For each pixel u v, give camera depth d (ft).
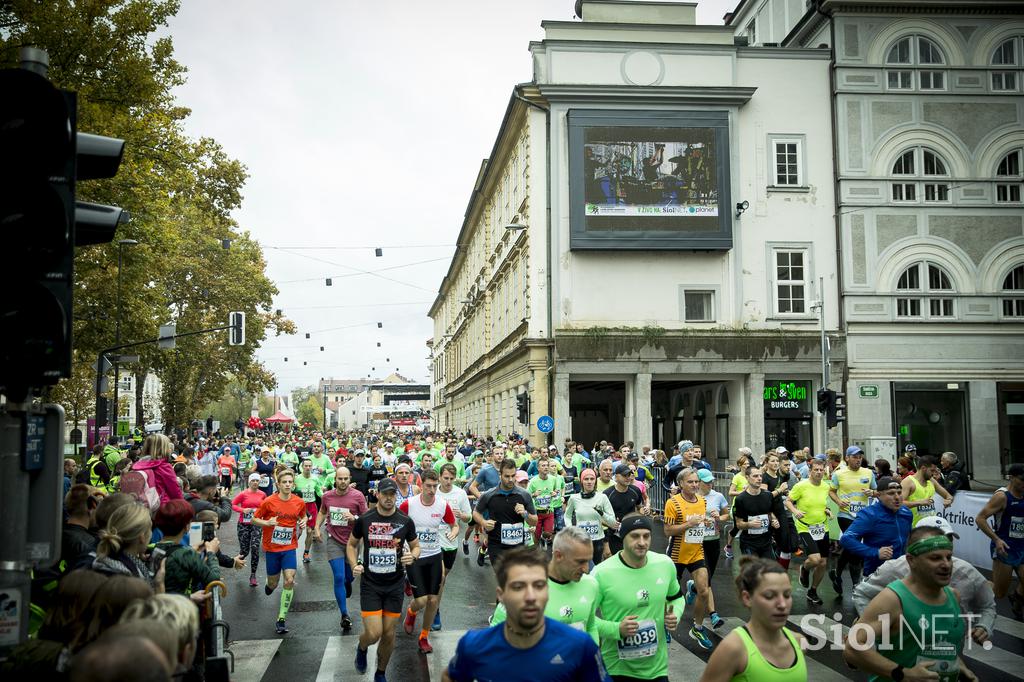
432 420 317.01
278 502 32.60
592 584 17.10
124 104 65.21
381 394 492.95
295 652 28.53
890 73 101.76
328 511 32.81
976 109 102.27
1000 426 99.35
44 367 11.89
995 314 100.53
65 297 12.19
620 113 95.35
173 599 10.57
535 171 96.84
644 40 98.53
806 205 100.17
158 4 65.77
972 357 99.86
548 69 97.04
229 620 33.76
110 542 16.80
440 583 29.48
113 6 62.80
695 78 98.68
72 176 12.42
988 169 101.91
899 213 100.63
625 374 95.76
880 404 97.96
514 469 33.86
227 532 67.46
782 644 13.55
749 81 100.73
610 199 94.58
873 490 37.73
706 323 97.25
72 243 12.36
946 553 15.01
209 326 149.79
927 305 99.86
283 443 114.62
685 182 95.55
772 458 44.21
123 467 43.65
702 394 113.50
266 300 162.50
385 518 25.31
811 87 101.40
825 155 101.09
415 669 26.37
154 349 107.55
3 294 11.87
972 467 98.58
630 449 66.80
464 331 192.95
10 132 11.96
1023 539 31.99
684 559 29.94
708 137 96.27
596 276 96.37
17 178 11.98
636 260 96.78
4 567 12.15
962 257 100.73
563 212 96.43
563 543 16.56
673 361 95.09
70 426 191.21
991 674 24.80
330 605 36.94
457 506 34.01
